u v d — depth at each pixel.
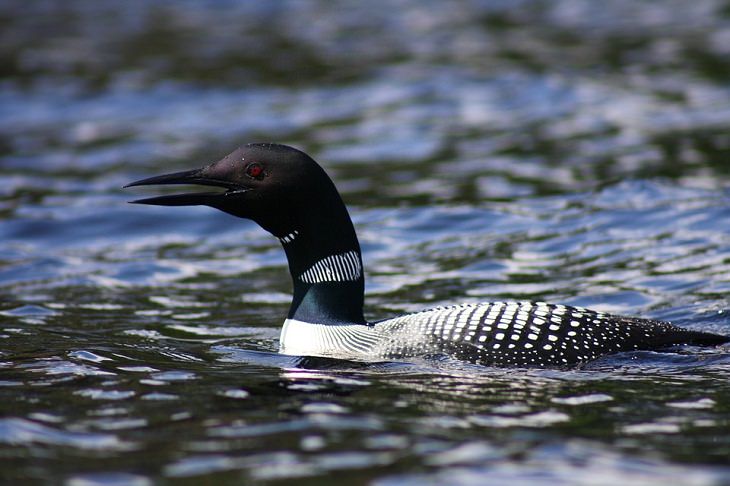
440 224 14.47
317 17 31.17
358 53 26.58
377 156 18.39
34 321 10.71
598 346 8.57
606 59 24.77
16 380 8.20
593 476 5.98
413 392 7.77
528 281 11.92
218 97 23.05
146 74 24.94
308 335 9.36
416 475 6.02
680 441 6.56
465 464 6.18
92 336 10.08
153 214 15.38
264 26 30.05
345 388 7.92
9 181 17.27
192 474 6.08
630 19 29.47
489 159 17.77
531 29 28.73
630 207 14.48
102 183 17.11
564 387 7.83
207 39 28.52
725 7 30.38
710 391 7.66
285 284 12.45
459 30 28.94
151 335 10.18
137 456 6.39
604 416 7.10
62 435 6.80
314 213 9.33
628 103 20.91
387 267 12.82
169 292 12.06
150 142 19.80
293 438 6.68
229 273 12.91
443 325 8.92
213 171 9.28
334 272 9.41
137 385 8.04
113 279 12.60
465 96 22.19
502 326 8.73
